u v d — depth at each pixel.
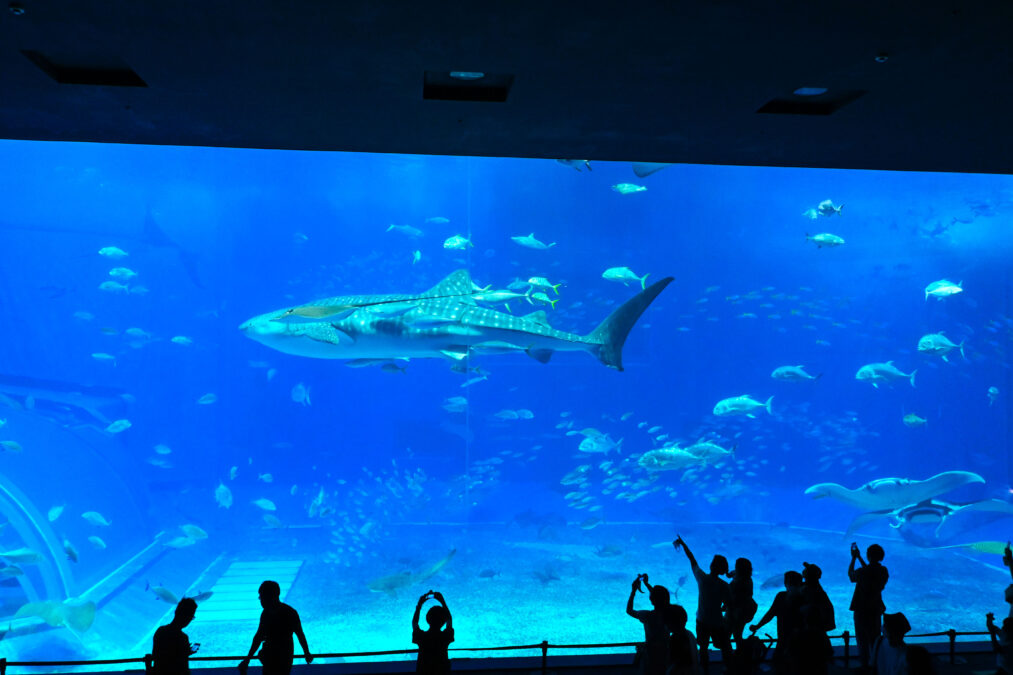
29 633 12.74
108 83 5.28
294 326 13.59
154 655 4.14
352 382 47.69
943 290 15.80
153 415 45.56
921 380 28.78
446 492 30.55
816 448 32.59
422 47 4.60
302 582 17.12
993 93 5.44
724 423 34.34
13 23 4.26
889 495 18.73
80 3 4.01
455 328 12.65
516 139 6.53
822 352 33.56
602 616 13.41
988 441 24.92
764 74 5.05
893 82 5.21
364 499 32.72
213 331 46.69
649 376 38.88
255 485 45.59
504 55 4.72
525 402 40.19
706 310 38.25
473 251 42.66
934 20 4.22
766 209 38.72
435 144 6.66
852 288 33.16
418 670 4.47
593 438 16.09
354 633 13.00
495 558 18.64
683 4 4.04
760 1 4.00
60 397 20.27
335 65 4.89
